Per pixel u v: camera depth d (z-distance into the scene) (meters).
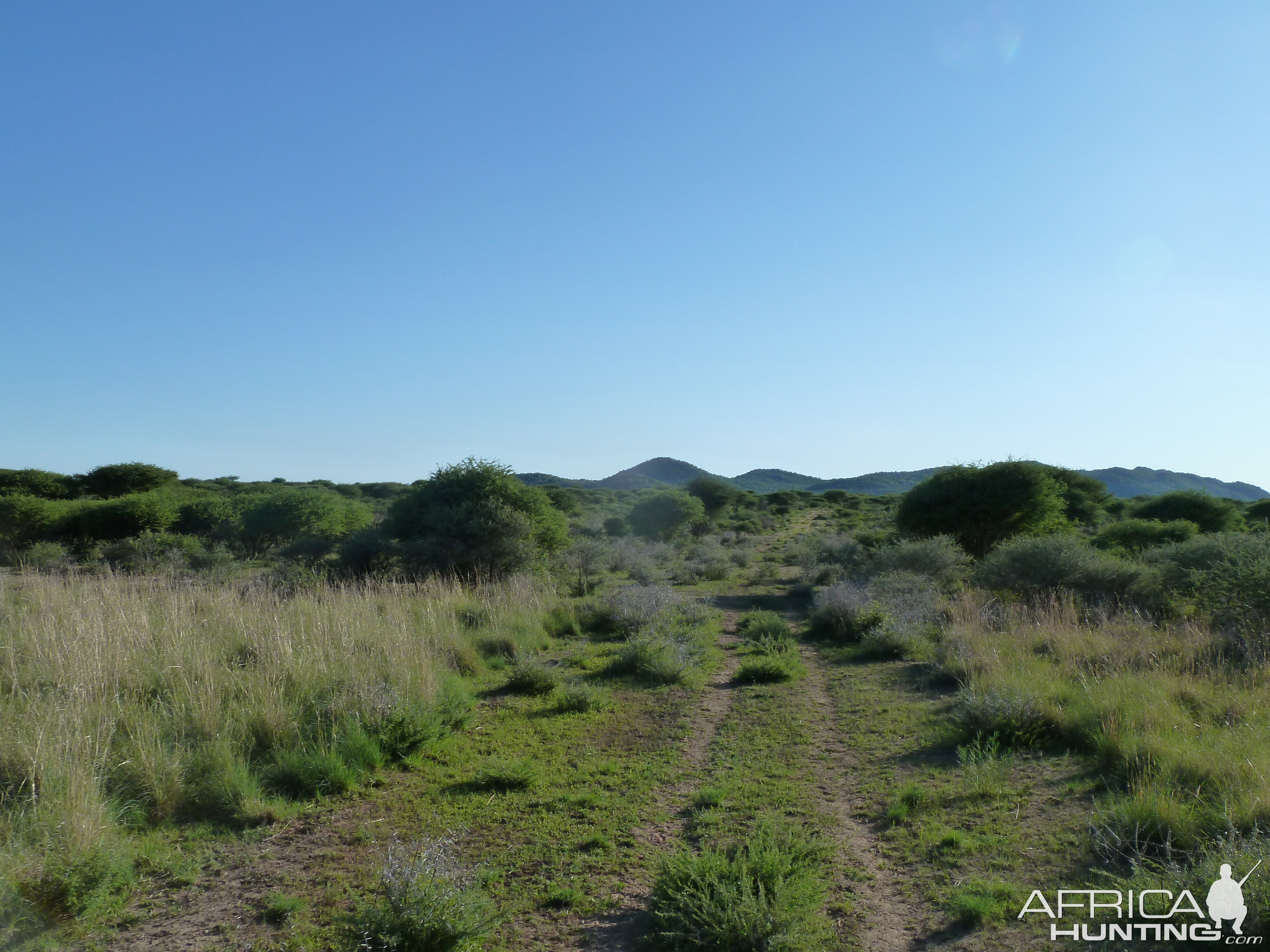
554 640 14.75
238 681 8.30
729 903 4.29
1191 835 5.04
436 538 19.84
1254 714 7.21
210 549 27.67
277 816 6.16
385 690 8.28
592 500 75.44
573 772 7.39
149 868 5.33
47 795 5.59
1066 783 6.55
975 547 26.59
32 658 8.52
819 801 6.66
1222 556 14.05
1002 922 4.49
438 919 4.18
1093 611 13.55
